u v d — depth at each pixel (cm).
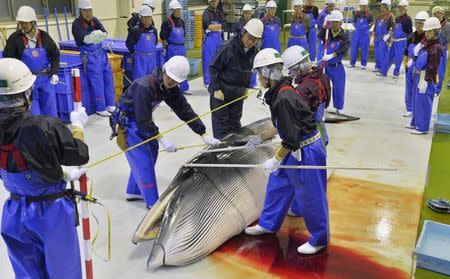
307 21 1003
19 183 225
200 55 1185
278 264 326
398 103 796
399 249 347
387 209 410
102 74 675
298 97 291
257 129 432
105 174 479
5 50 539
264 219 356
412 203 422
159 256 306
